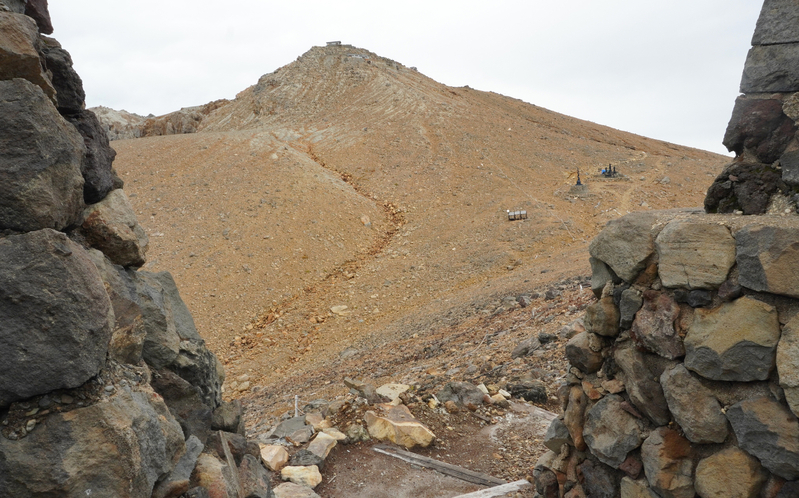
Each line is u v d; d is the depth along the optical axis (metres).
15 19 2.98
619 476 4.41
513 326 15.38
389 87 68.06
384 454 7.25
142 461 2.86
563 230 30.67
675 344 3.83
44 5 3.71
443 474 6.78
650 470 3.96
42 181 2.83
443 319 20.03
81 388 2.80
